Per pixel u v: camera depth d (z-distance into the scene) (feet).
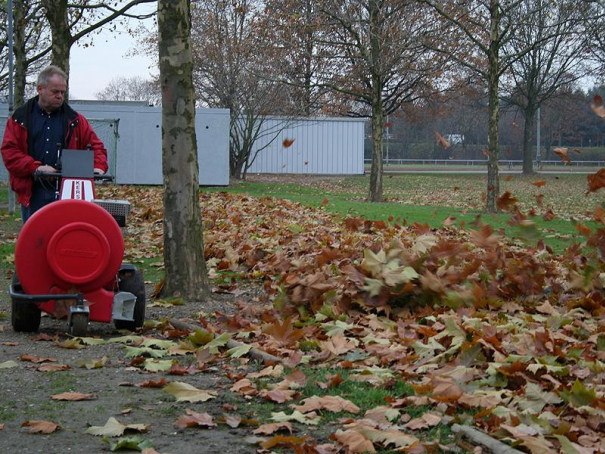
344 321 23.41
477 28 106.83
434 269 26.17
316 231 45.01
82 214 21.15
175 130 28.27
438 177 175.22
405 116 191.42
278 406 15.26
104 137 88.69
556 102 223.71
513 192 119.03
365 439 12.77
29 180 23.12
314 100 133.49
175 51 28.14
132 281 22.94
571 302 26.53
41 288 21.21
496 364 17.38
